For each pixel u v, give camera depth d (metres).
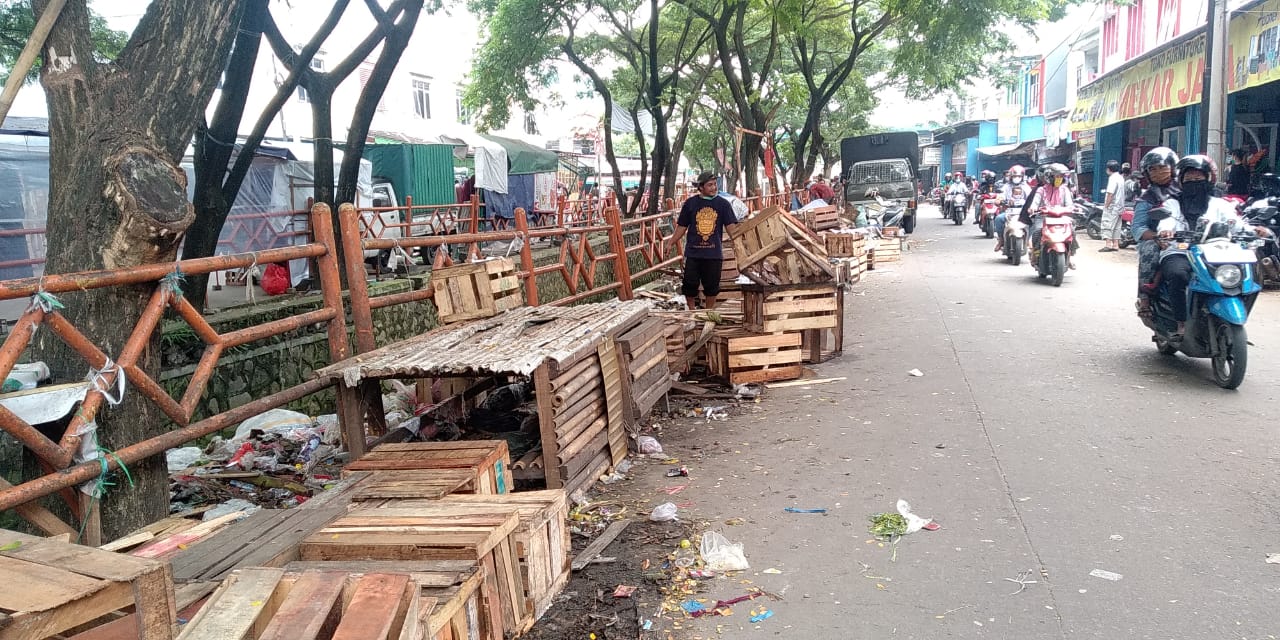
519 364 4.21
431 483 3.56
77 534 3.32
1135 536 3.93
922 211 40.88
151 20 3.67
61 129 3.52
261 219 13.13
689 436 5.93
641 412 5.55
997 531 4.05
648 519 4.42
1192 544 3.81
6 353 2.82
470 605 2.71
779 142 40.34
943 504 4.42
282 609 2.05
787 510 4.45
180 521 3.42
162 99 3.62
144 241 3.47
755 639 3.20
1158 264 7.04
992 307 10.69
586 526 4.37
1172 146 20.72
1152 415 5.80
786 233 7.26
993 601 3.39
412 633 2.10
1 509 2.84
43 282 2.97
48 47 3.48
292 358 7.66
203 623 2.05
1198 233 6.74
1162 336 7.18
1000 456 5.12
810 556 3.89
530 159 23.39
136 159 3.45
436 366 4.33
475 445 4.11
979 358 7.84
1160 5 19.25
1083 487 4.56
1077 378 6.91
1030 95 40.72
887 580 3.62
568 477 4.52
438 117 29.28
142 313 3.65
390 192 17.72
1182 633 3.09
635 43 19.97
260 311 7.52
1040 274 12.69
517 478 4.60
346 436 4.62
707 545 3.97
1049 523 4.12
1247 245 6.44
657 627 3.32
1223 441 5.18
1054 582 3.52
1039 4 17.38
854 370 7.63
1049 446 5.26
